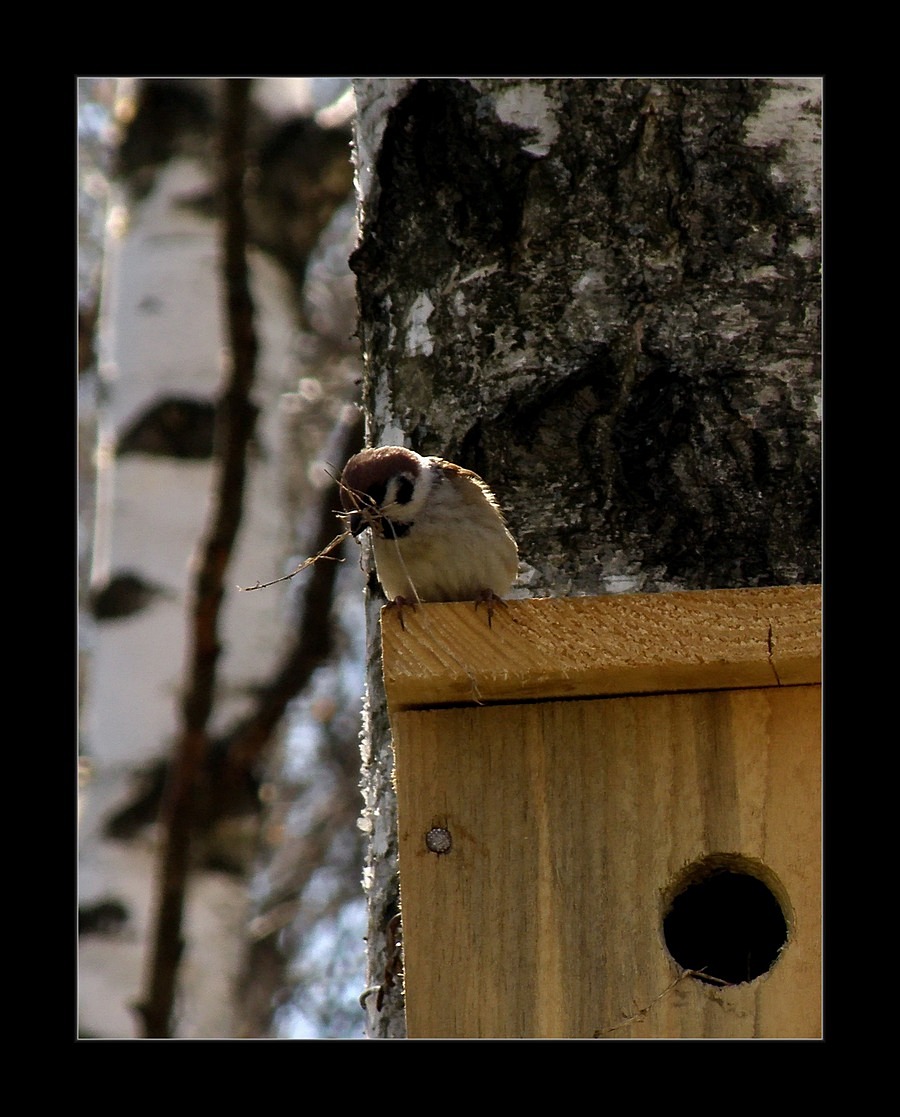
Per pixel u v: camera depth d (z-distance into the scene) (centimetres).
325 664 1436
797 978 615
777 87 745
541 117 749
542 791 640
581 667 619
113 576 1314
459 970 625
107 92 1781
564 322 735
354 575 1548
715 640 619
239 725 1309
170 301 1375
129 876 1228
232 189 1125
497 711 646
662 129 742
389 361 777
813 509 714
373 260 787
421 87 771
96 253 1802
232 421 1099
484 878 633
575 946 627
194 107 1430
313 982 1435
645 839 635
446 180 763
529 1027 619
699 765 638
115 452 1344
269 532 1383
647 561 716
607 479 726
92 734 1284
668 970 623
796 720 636
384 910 739
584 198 742
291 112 1520
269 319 1456
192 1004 1238
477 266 752
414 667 621
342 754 1540
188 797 1086
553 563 723
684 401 723
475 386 745
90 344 1792
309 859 1500
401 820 638
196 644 1084
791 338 725
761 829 631
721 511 715
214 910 1266
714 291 729
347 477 749
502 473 738
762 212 737
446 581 749
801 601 624
